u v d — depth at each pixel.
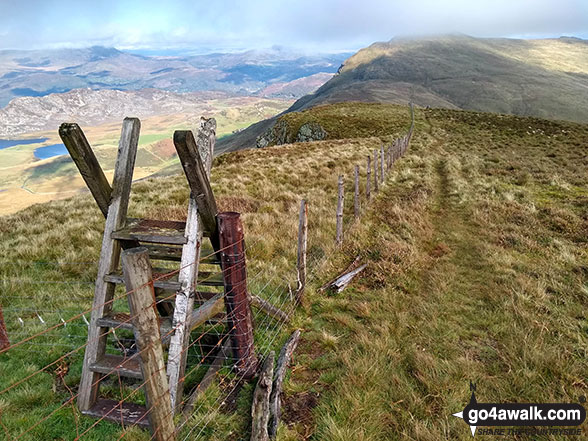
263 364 4.36
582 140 36.06
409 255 8.26
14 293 7.20
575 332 5.31
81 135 3.85
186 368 4.79
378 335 5.32
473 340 5.33
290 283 7.07
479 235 10.20
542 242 9.36
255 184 16.47
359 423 3.68
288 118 57.22
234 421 3.87
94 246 9.76
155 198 14.82
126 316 4.09
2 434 3.52
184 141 3.45
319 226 10.44
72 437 3.60
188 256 4.14
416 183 16.84
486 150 31.44
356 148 28.92
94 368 3.92
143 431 3.64
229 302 4.42
